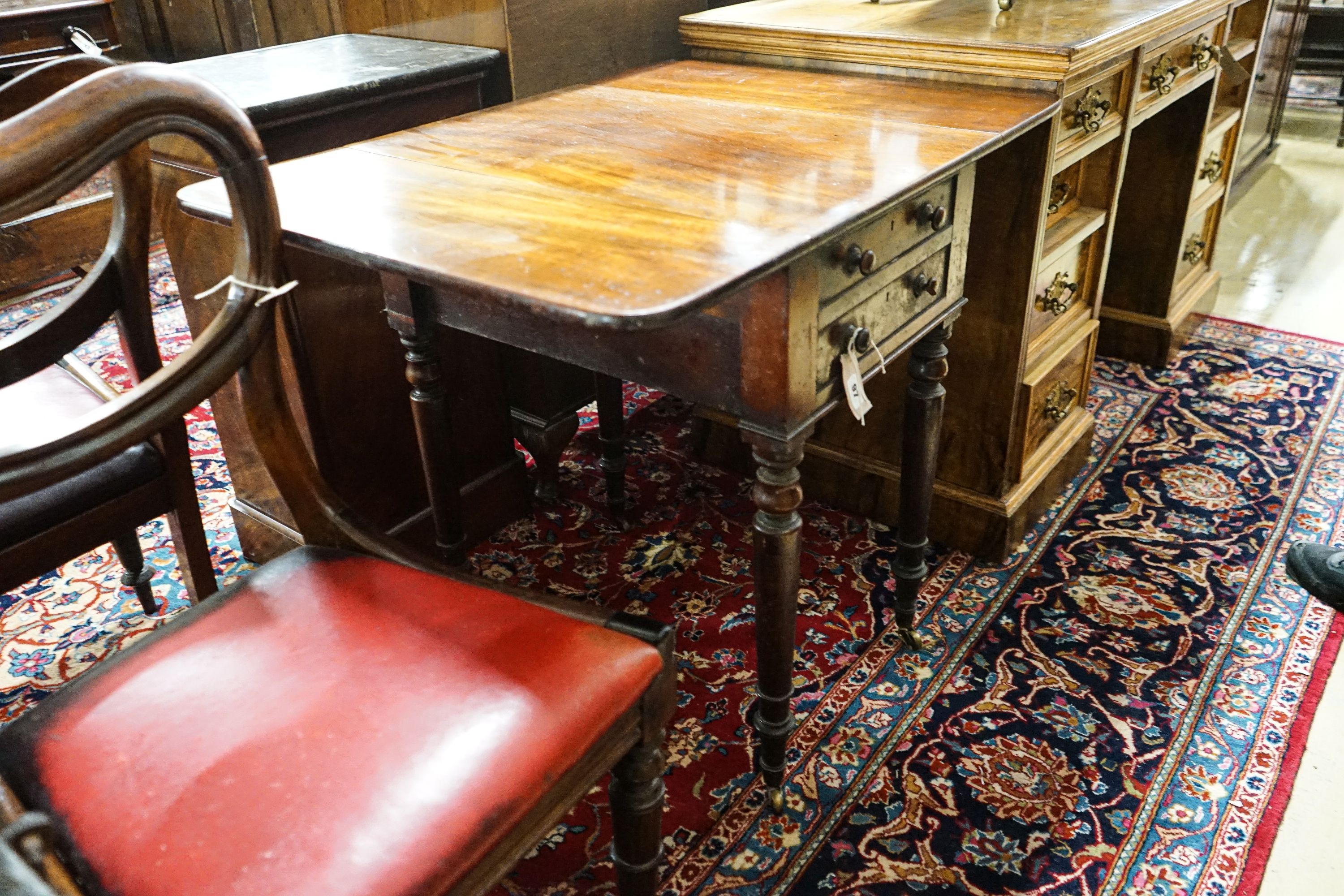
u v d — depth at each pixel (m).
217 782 0.93
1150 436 2.74
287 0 3.21
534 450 2.41
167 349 3.23
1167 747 1.75
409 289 1.55
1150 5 2.16
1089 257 2.36
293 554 1.27
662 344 1.35
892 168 1.41
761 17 2.21
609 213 1.27
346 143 1.89
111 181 1.35
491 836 0.92
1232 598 2.11
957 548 2.28
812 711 1.85
